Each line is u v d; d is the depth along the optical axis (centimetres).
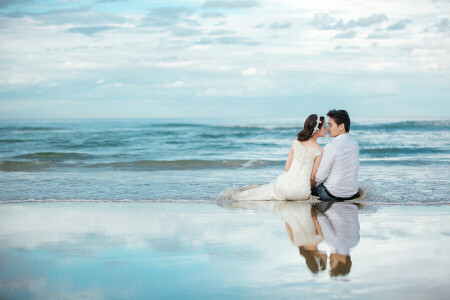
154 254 346
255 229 442
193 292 262
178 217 510
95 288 270
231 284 276
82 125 4625
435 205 590
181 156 1420
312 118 641
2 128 3500
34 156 1373
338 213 535
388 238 398
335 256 338
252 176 923
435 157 1370
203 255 343
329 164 635
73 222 477
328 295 256
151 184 802
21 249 362
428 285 272
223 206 595
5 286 274
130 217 509
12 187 760
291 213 537
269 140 2141
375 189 713
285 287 270
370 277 288
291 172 645
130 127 3934
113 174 957
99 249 362
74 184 800
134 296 256
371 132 2798
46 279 287
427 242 382
